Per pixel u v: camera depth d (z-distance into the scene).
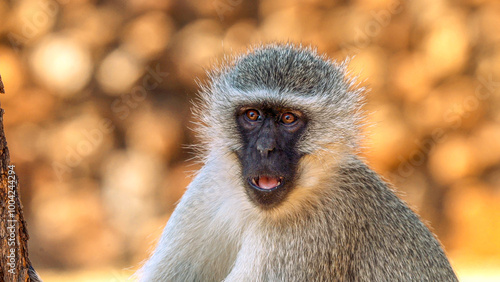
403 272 9.55
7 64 24.42
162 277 9.86
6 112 24.44
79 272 22.70
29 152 24.42
